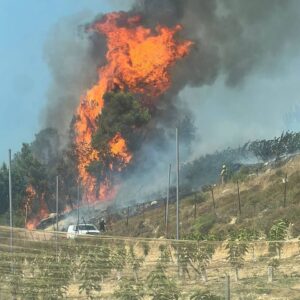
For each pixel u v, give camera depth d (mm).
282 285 77312
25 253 87062
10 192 108750
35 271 82938
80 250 94625
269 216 154375
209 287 76625
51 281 77938
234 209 179000
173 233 171375
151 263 94438
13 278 76188
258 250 103688
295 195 169750
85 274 81938
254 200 180750
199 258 93250
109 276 88000
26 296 72875
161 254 95562
